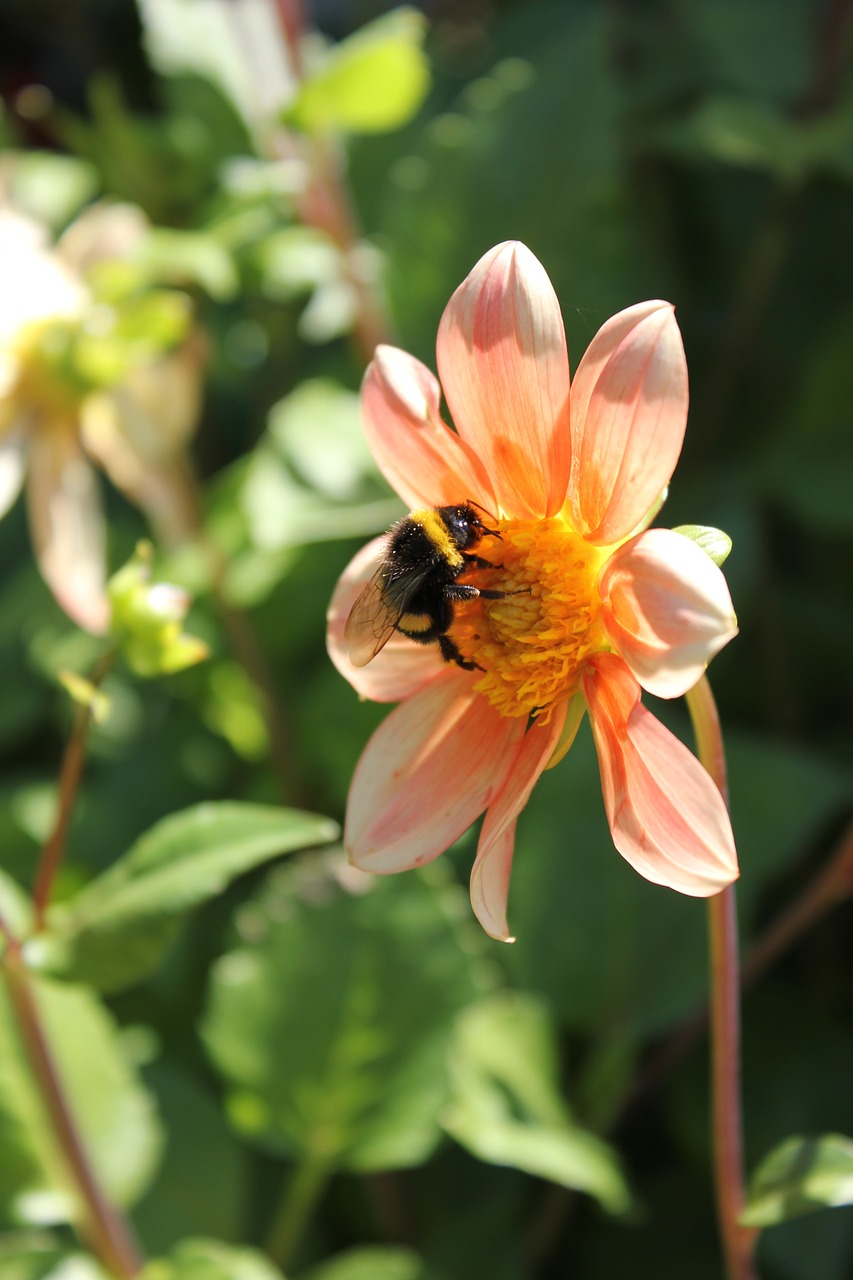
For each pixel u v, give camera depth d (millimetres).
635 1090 544
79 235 573
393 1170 572
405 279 600
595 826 555
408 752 438
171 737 633
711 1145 552
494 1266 548
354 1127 534
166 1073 554
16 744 683
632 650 407
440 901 538
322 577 605
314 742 594
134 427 572
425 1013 535
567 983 549
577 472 421
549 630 431
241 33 603
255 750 610
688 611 398
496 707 436
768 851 549
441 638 437
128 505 719
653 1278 557
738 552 592
